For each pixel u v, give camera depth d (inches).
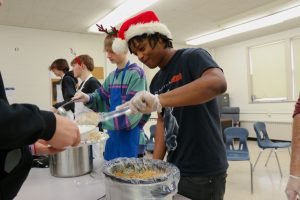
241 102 270.5
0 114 16.1
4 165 20.9
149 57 43.6
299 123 39.8
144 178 29.6
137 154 62.8
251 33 235.3
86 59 100.1
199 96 32.3
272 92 247.0
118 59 65.7
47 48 208.1
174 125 42.8
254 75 259.9
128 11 168.2
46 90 206.5
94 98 71.9
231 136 133.5
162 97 33.1
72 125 20.5
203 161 41.3
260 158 174.7
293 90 231.1
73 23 193.2
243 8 173.5
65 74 118.8
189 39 250.4
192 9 172.7
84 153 49.1
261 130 154.3
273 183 125.6
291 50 230.1
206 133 41.6
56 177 48.2
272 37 241.1
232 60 277.3
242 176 137.3
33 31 203.2
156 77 48.4
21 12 168.7
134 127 61.1
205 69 37.2
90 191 40.3
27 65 200.5
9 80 193.9
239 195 111.4
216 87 32.7
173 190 29.4
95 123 50.8
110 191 30.4
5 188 21.0
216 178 41.6
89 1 154.0
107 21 184.9
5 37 193.5
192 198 41.6
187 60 41.4
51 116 19.0
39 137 18.1
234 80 276.7
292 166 39.4
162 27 42.2
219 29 218.5
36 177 48.5
